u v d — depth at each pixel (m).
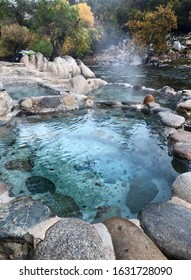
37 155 3.57
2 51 15.01
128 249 1.65
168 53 19.75
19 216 1.94
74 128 4.62
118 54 24.92
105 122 4.96
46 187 2.81
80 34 16.20
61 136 4.25
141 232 1.80
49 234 1.69
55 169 3.20
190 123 4.59
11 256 1.82
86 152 3.67
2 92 5.12
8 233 1.79
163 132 4.30
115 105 5.91
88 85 8.32
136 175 3.09
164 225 1.84
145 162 3.39
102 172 3.15
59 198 2.62
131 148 3.80
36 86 8.50
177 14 24.55
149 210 2.05
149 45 20.38
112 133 4.39
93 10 31.80
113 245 1.69
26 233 1.79
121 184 2.90
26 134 4.30
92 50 26.55
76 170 3.18
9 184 2.84
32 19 15.84
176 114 5.04
